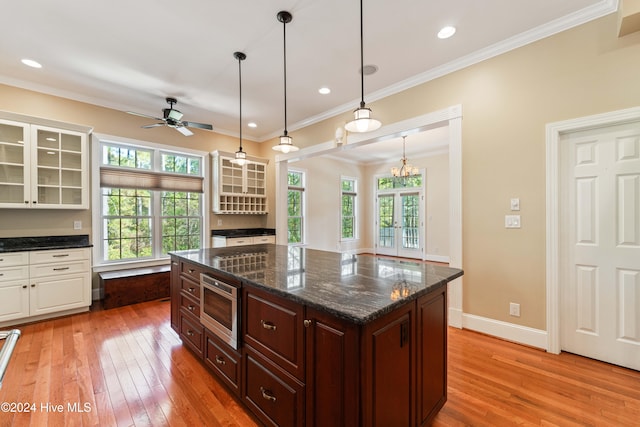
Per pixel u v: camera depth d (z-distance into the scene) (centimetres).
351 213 838
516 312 260
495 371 215
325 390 126
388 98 356
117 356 243
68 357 240
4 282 295
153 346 261
